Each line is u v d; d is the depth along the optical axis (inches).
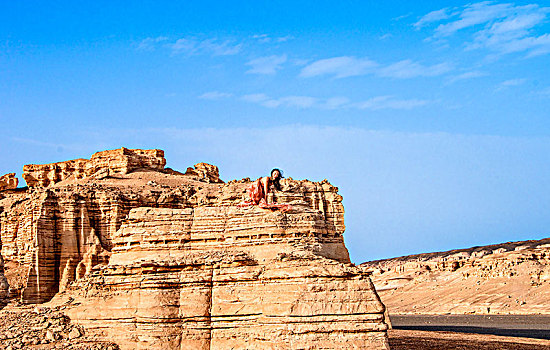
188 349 1780.3
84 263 2979.8
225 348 1760.6
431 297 7185.0
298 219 1919.3
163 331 1793.8
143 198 3196.4
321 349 1694.1
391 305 7450.8
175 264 1843.0
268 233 1881.2
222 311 1790.1
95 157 3769.7
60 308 1927.9
